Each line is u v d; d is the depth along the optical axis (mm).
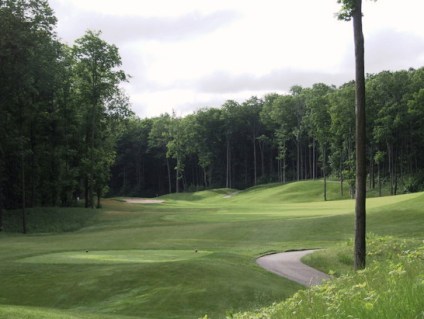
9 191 54500
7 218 47812
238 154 142000
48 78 46219
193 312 14883
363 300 5609
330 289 8383
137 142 143875
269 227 35844
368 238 23375
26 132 51406
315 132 93750
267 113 128125
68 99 56438
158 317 14562
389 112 83125
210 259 21000
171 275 17703
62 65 50031
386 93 85688
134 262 20969
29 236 40031
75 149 58469
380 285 7004
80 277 18297
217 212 55969
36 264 20812
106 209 59000
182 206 71188
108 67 57281
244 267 20016
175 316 14633
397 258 11406
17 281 18375
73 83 57188
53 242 32719
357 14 17531
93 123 57719
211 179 141875
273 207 63062
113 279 17734
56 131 55188
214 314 14688
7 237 38688
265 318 7906
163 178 149375
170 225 41688
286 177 131375
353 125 84438
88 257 23453
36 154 53438
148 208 63750
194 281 17094
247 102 138625
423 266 8328
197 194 117750
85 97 57156
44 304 16266
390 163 86312
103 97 58594
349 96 84562
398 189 87250
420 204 39000
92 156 57312
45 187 56062
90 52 56469
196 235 33875
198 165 148125
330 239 31469
